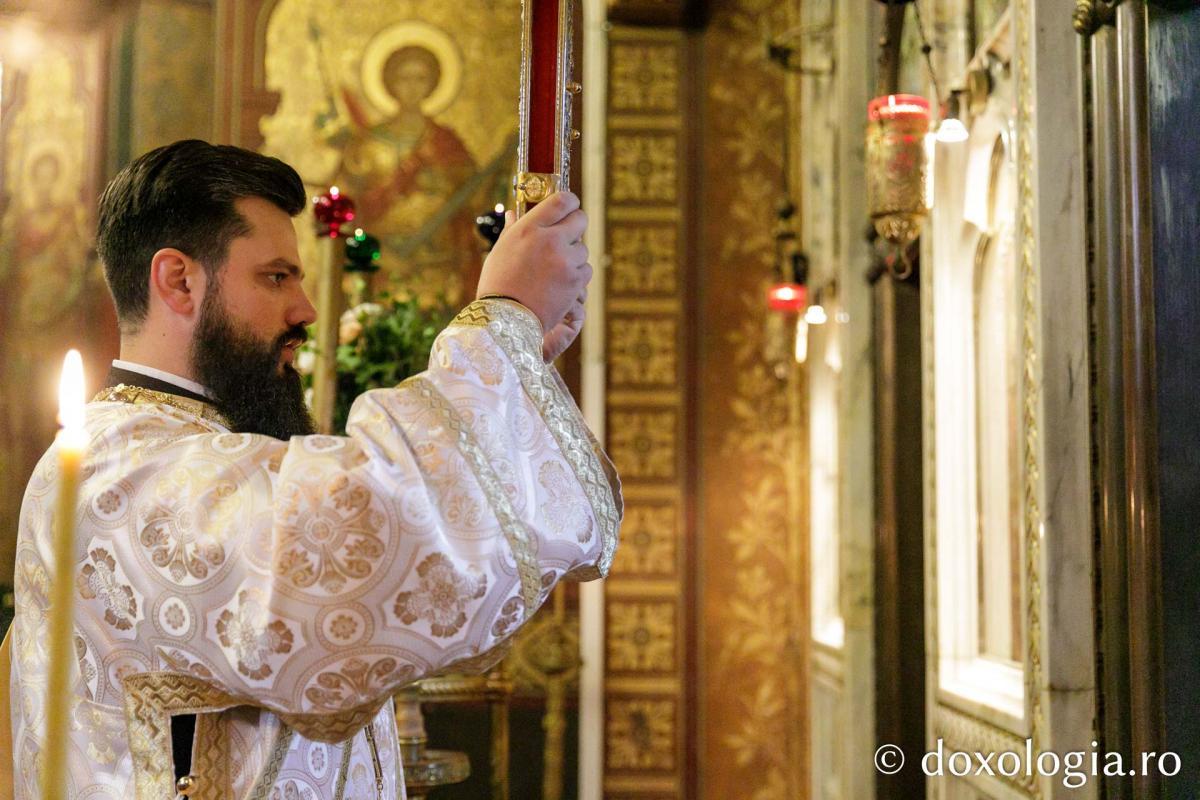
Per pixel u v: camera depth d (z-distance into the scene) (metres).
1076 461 2.49
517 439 1.27
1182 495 2.07
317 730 1.19
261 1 5.86
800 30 5.30
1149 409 2.09
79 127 5.68
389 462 1.20
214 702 1.24
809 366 5.52
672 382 5.82
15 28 5.66
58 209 5.64
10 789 1.40
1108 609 2.24
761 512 5.76
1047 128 2.54
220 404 1.40
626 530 5.74
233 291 1.39
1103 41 2.26
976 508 3.43
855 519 4.29
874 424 4.31
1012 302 3.09
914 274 4.15
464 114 5.94
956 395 3.52
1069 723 2.43
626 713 5.64
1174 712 2.05
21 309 5.59
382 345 3.49
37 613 1.33
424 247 5.85
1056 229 2.53
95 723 1.26
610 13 5.94
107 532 1.25
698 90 5.96
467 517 1.20
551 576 1.24
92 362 5.57
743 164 5.92
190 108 5.78
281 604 1.16
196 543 1.22
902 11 3.99
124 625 1.24
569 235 1.37
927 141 3.16
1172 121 2.14
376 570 1.16
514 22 6.01
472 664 1.25
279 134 5.82
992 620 3.28
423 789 3.49
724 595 5.72
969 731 3.16
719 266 5.88
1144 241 2.12
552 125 1.40
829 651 4.99
